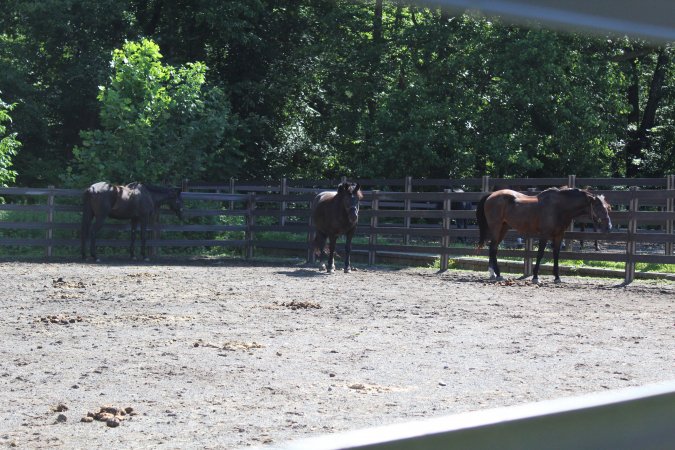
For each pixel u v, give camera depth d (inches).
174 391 207.9
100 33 1139.9
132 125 797.2
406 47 1048.8
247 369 238.7
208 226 761.0
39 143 1186.6
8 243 701.3
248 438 160.6
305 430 167.9
